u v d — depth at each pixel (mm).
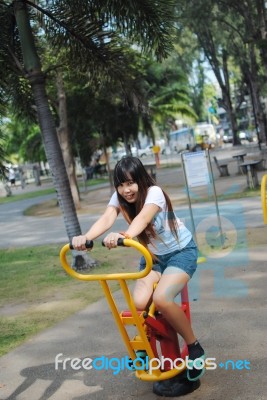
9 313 6254
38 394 3885
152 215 3346
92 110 19719
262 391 3475
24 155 42938
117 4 7625
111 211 3564
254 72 33125
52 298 6734
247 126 73688
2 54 8211
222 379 3723
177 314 3387
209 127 59156
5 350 4887
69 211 8180
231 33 31094
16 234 14688
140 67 15484
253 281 6059
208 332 4625
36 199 28312
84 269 8164
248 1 23547
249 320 4781
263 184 6504
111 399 3670
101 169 38562
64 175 8195
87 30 8164
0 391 4008
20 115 9852
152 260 3324
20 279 8219
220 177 21156
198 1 24766
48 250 11055
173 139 61125
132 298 3521
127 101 11438
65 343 4902
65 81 16219
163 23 7859
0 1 8016
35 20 8648
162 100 33562
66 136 18000
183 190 18938
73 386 3949
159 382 3635
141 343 3348
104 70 8648
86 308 6000
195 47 36031
